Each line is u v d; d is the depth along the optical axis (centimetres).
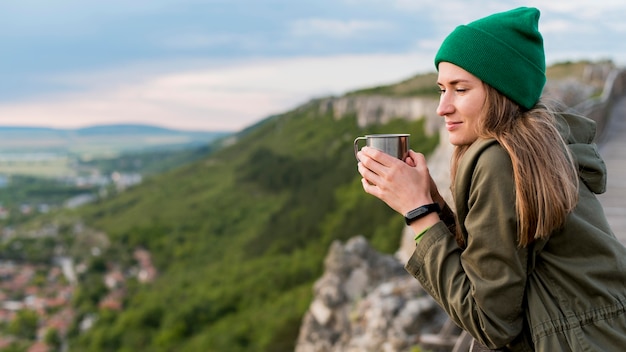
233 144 15838
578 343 154
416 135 7419
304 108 14088
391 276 1288
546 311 158
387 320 869
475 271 159
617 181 981
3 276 11381
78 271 10662
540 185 152
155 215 11956
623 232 708
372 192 181
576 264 158
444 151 2228
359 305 1022
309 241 5994
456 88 170
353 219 5250
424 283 173
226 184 12206
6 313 9150
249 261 6550
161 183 14838
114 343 5334
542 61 168
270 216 8750
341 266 1303
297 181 10356
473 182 164
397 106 9219
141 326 5338
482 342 163
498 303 155
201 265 8550
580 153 167
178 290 6103
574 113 177
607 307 155
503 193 155
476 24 167
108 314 6353
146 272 9194
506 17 167
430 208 172
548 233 154
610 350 153
